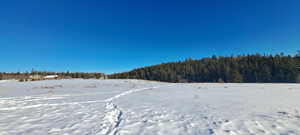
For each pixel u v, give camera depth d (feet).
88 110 21.86
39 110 21.98
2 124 15.57
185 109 21.74
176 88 64.23
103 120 16.89
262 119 16.07
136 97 35.88
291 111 19.69
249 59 222.89
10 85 83.51
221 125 14.38
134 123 15.64
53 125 15.21
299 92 43.45
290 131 12.75
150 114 19.08
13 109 22.70
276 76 172.04
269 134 12.19
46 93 44.16
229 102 27.37
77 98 34.24
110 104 26.53
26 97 35.60
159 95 39.83
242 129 13.30
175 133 12.89
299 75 155.33
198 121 15.79
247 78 186.91
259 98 32.22
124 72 327.47
